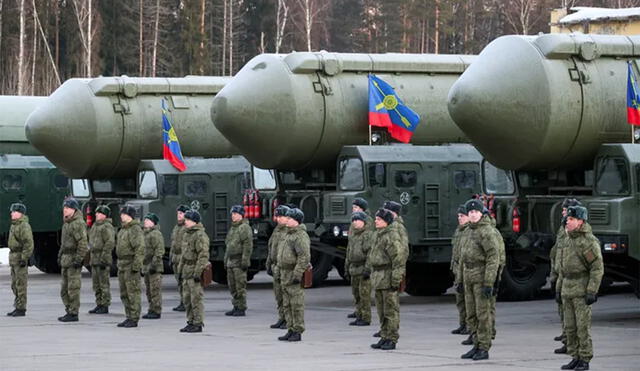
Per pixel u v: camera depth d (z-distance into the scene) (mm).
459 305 21609
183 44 74625
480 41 82312
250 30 80125
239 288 25125
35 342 20750
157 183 31250
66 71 78188
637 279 23406
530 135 22938
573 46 23062
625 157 22344
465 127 23484
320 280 31484
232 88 27672
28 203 36656
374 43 76500
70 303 24250
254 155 28109
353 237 23234
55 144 32000
